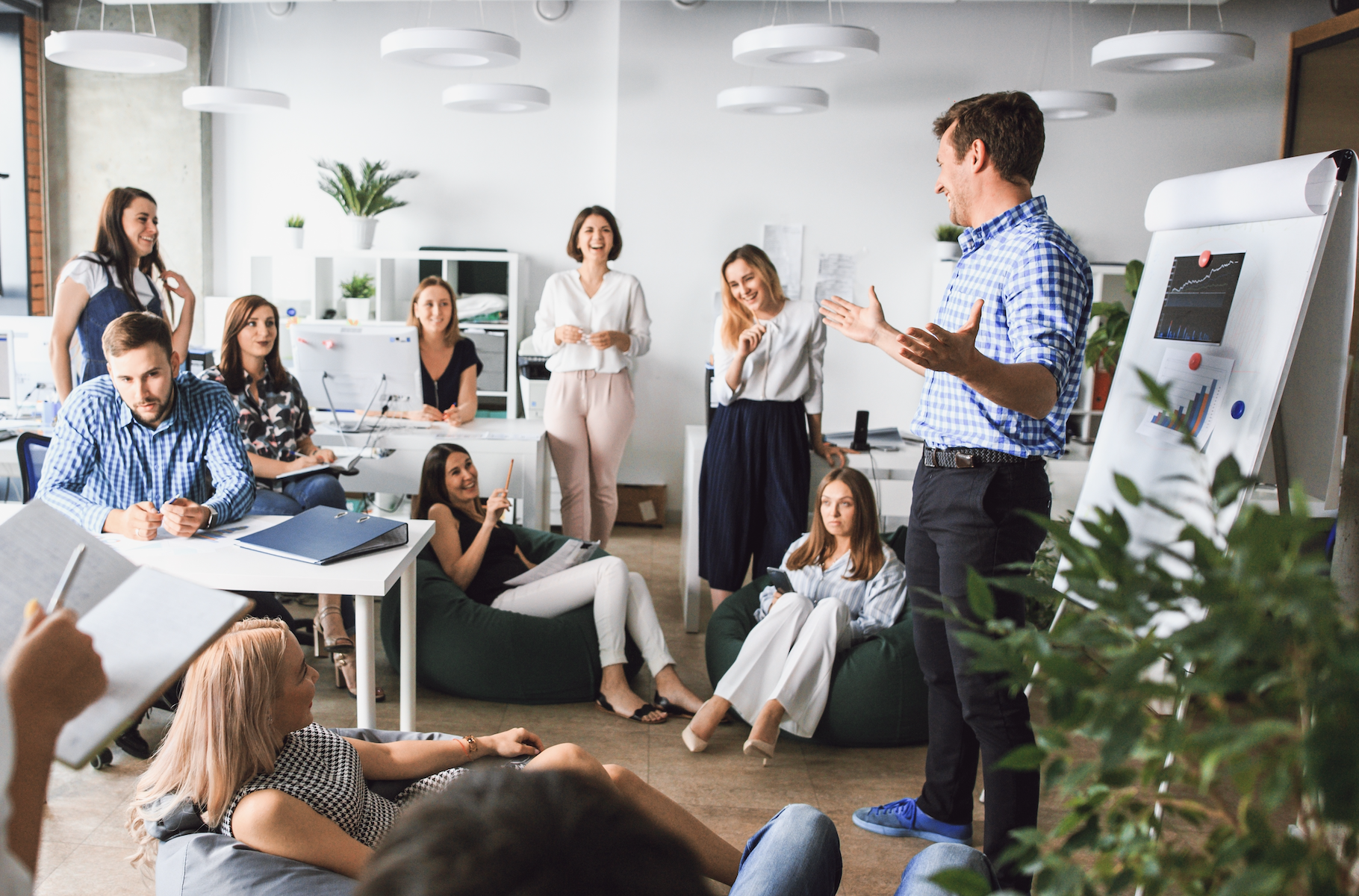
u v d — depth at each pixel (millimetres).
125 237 3848
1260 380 1873
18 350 4383
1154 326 2340
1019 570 2082
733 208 6301
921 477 2236
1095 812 649
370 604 2568
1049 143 6188
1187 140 6152
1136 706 544
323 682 3566
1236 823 587
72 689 881
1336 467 3213
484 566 3689
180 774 1664
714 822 2701
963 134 2084
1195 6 6031
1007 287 2027
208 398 2934
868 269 6332
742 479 4113
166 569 2424
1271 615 538
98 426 2814
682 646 4195
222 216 6719
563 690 3418
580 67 6551
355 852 1653
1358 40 5590
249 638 1664
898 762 3100
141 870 1766
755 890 1370
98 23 6402
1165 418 2154
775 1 6109
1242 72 6078
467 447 4336
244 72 6605
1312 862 480
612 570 3473
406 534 2768
